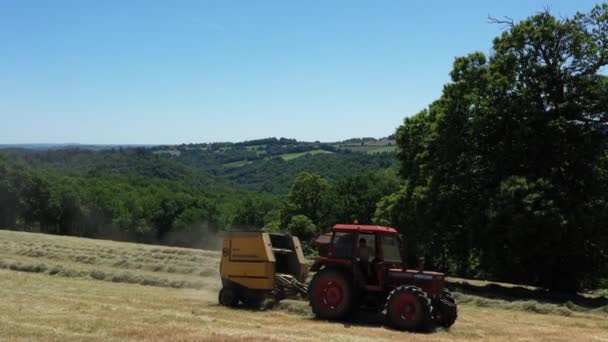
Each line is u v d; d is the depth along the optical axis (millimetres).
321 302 14359
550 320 17016
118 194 99750
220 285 20250
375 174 71062
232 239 16156
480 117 27531
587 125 26500
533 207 24156
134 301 15328
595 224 24875
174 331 11148
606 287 33594
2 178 80688
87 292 16703
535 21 27453
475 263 32156
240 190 136375
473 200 27891
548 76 27062
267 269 15656
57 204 84188
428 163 29344
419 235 30125
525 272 28219
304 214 66812
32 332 10492
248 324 12602
